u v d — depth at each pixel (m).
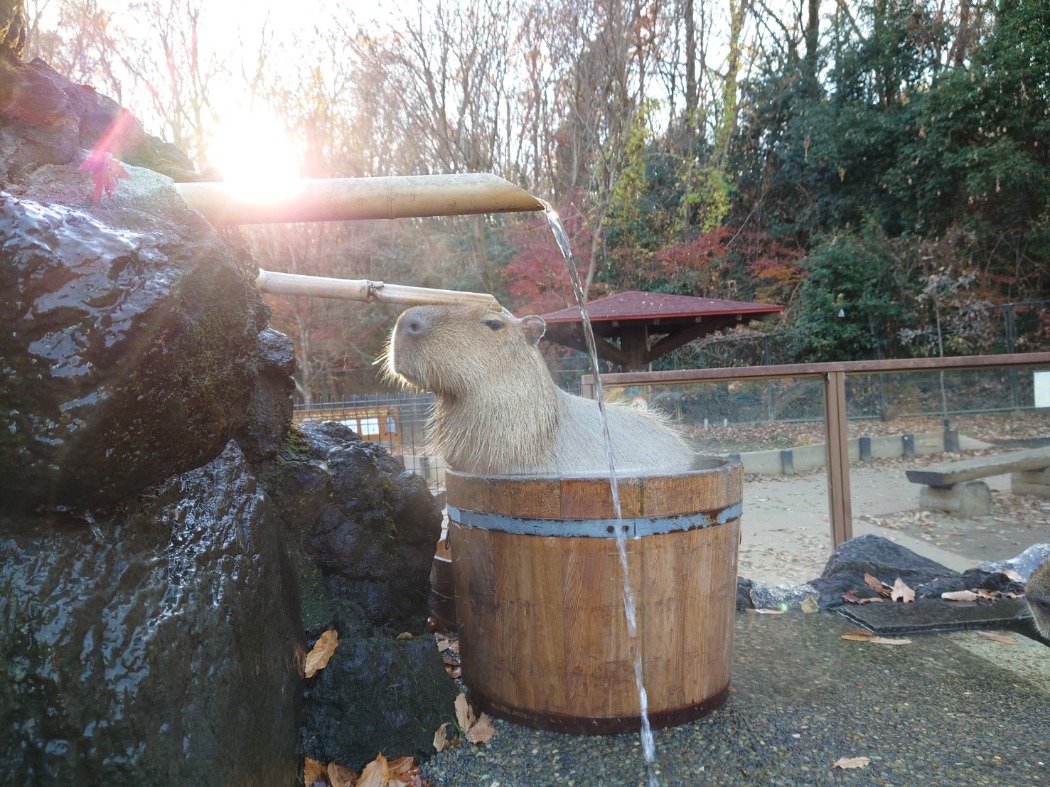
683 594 2.32
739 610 3.64
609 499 2.21
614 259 16.73
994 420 4.74
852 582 3.80
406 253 17.77
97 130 2.11
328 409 9.09
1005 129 14.20
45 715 1.20
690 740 2.27
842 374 4.52
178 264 1.40
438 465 7.18
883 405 4.65
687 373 4.44
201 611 1.46
